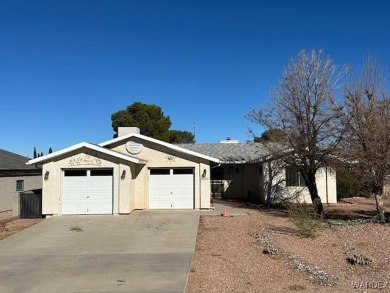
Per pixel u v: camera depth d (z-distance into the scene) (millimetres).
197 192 22609
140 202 22516
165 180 22969
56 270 10703
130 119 50344
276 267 10844
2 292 8867
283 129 21844
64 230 16812
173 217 19625
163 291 8703
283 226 17406
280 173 27062
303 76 21297
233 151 32219
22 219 20578
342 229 16516
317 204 21062
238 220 19047
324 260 11977
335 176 27375
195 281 9625
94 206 20875
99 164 20812
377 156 16875
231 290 8914
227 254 12367
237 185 31078
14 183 25844
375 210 23516
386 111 17203
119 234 15828
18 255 12734
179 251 12789
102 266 11023
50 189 20672
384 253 12555
